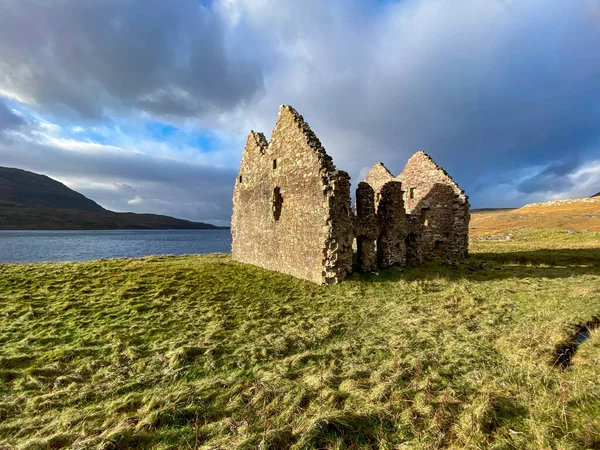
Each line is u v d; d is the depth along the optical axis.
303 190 17.83
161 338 9.89
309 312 12.59
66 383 7.30
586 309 11.74
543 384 6.77
